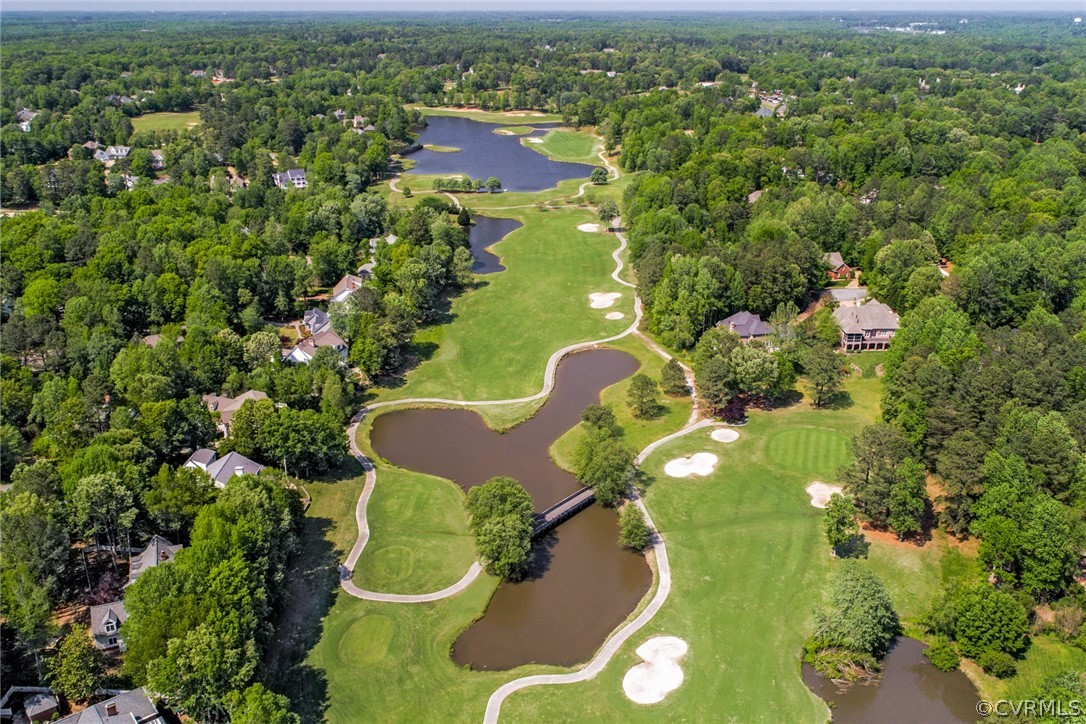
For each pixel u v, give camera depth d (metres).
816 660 72.31
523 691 69.69
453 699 69.00
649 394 113.69
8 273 137.75
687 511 93.94
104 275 135.38
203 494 83.19
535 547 89.12
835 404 117.69
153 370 106.75
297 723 61.78
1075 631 73.44
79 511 78.06
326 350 119.00
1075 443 86.69
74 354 112.69
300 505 91.25
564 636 76.50
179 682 61.25
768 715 67.19
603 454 95.19
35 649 67.75
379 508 95.12
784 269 137.50
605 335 141.12
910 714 67.31
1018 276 134.25
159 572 69.00
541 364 131.38
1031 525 76.31
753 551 86.81
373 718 67.06
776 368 113.94
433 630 76.75
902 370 106.44
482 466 104.75
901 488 85.69
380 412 117.75
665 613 78.50
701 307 133.00
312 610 78.88
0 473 92.69
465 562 86.44
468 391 123.75
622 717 67.00
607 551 88.62
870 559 85.12
